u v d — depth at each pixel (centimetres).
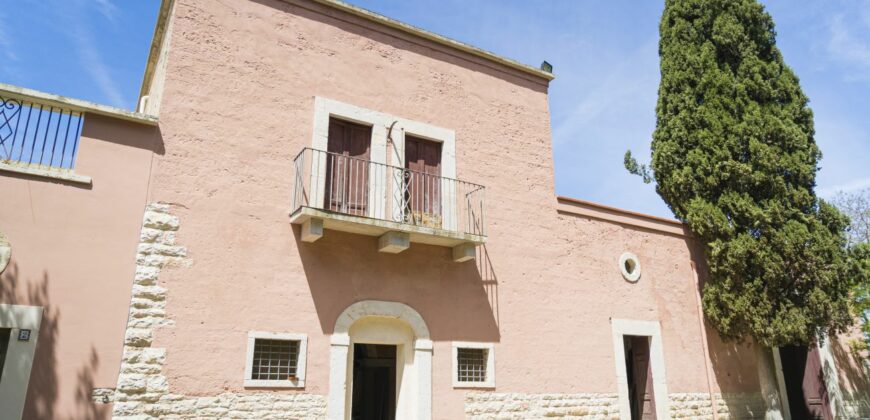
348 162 952
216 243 798
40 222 696
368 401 1115
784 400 1347
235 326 782
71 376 670
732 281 1195
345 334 859
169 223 773
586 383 1079
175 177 794
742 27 1275
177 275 761
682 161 1270
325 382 825
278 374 808
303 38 959
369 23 1036
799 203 1184
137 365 708
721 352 1284
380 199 952
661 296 1239
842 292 1166
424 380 908
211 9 888
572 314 1105
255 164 859
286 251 848
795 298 1166
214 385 748
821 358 1398
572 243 1155
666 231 1292
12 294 661
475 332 986
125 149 770
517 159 1142
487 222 1060
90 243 718
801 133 1205
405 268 945
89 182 734
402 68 1050
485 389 968
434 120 1057
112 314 709
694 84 1295
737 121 1228
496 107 1152
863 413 1430
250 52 903
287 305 827
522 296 1058
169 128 807
